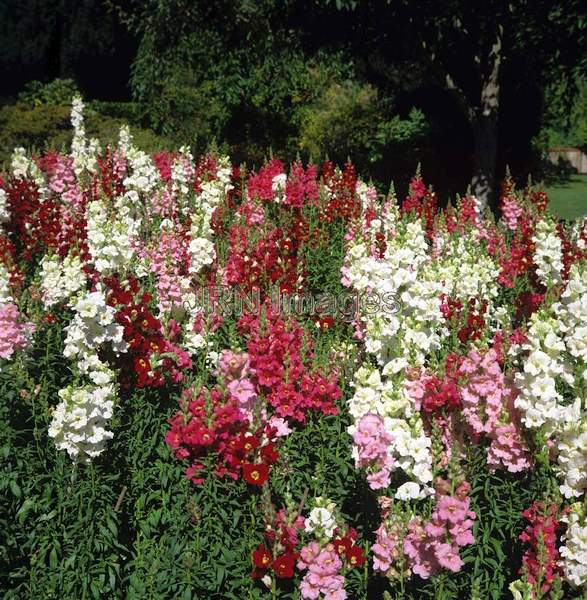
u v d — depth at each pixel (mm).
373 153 24094
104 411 4840
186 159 13367
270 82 21750
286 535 4461
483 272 8664
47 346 5898
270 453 4809
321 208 11289
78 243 7883
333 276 9672
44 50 32469
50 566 4578
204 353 6316
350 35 18734
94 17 31750
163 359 5531
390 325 5508
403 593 4605
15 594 4555
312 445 5512
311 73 25703
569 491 4480
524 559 4367
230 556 4660
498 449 4898
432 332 6082
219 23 19578
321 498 4461
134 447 5078
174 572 4664
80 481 4805
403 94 24516
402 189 22734
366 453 4625
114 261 7555
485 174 19031
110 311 5230
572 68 17891
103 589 4605
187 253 7836
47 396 5414
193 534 4812
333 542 4508
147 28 20156
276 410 5387
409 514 4523
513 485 4879
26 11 31938
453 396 5004
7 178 11953
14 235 10648
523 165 22234
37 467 4949
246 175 13688
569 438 4484
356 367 5969
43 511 4738
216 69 20953
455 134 22734
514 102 21500
